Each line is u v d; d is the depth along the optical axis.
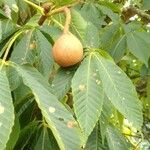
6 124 0.48
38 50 0.69
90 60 0.62
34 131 0.69
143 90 1.45
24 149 0.69
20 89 0.65
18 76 0.62
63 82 0.63
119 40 0.99
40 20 0.72
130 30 0.99
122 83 0.60
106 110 0.67
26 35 0.70
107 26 1.09
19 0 0.97
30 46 0.70
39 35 0.70
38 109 0.71
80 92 0.59
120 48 0.98
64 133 0.52
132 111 0.59
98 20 1.02
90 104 0.58
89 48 0.65
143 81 1.44
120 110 0.58
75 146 0.52
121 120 0.90
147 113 1.50
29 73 0.58
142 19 1.21
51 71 0.69
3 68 0.56
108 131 0.77
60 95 0.62
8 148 0.61
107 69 0.61
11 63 0.58
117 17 1.03
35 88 0.54
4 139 0.46
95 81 0.60
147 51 0.94
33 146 0.69
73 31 0.75
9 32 0.71
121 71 0.61
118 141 0.77
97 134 0.73
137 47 0.95
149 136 1.52
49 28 0.72
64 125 0.53
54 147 0.68
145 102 1.48
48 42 0.70
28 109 0.71
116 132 0.77
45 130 0.68
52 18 0.73
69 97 0.76
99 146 0.73
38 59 0.69
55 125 0.52
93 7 1.02
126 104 0.59
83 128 0.56
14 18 0.97
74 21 0.74
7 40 0.72
